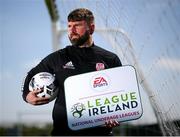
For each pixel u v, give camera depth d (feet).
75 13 16.79
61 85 16.60
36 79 16.55
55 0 44.21
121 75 15.43
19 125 107.24
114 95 15.38
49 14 50.65
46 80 16.55
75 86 15.49
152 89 20.43
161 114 20.44
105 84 15.43
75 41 16.81
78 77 15.49
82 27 16.74
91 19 16.85
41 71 16.70
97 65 16.69
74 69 16.63
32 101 16.42
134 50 21.90
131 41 22.15
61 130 16.65
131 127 67.00
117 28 22.56
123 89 15.39
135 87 15.38
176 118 19.49
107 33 24.04
